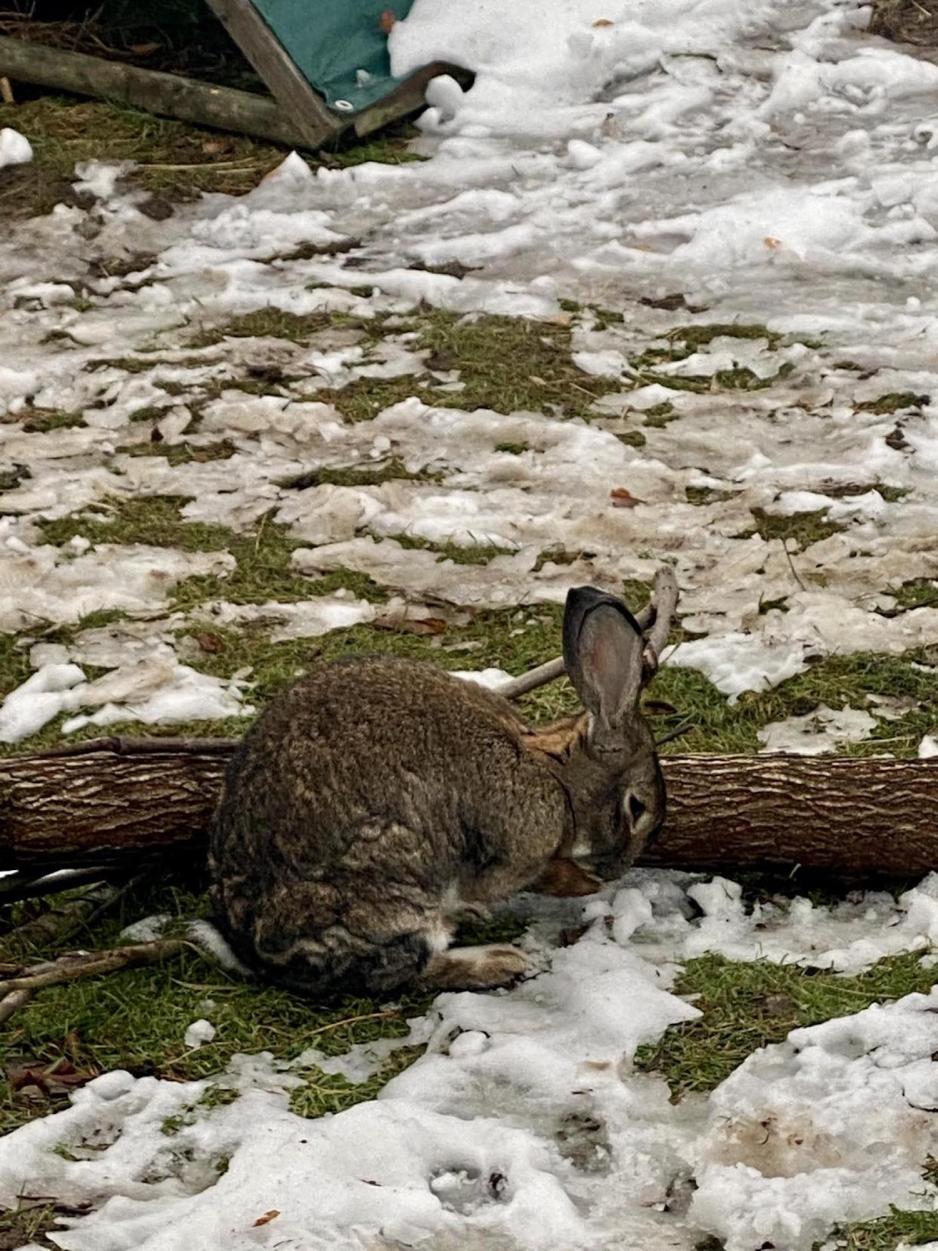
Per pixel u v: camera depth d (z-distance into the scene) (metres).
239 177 4.25
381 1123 2.16
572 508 3.18
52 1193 2.12
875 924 2.42
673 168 4.20
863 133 4.27
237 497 3.24
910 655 2.83
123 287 3.84
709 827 2.44
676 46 4.66
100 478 3.28
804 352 3.54
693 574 3.02
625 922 2.42
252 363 3.58
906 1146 2.13
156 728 2.74
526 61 4.58
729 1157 2.14
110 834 2.42
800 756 2.47
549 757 2.37
